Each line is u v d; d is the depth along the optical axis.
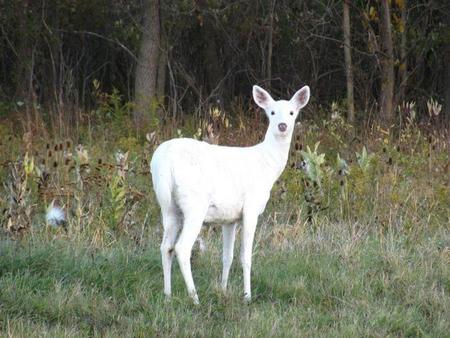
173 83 31.06
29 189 16.67
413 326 12.38
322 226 16.69
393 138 22.56
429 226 17.41
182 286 13.03
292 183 18.41
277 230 16.00
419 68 34.28
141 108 27.83
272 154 13.05
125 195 16.17
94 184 16.75
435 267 14.90
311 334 11.63
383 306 12.98
